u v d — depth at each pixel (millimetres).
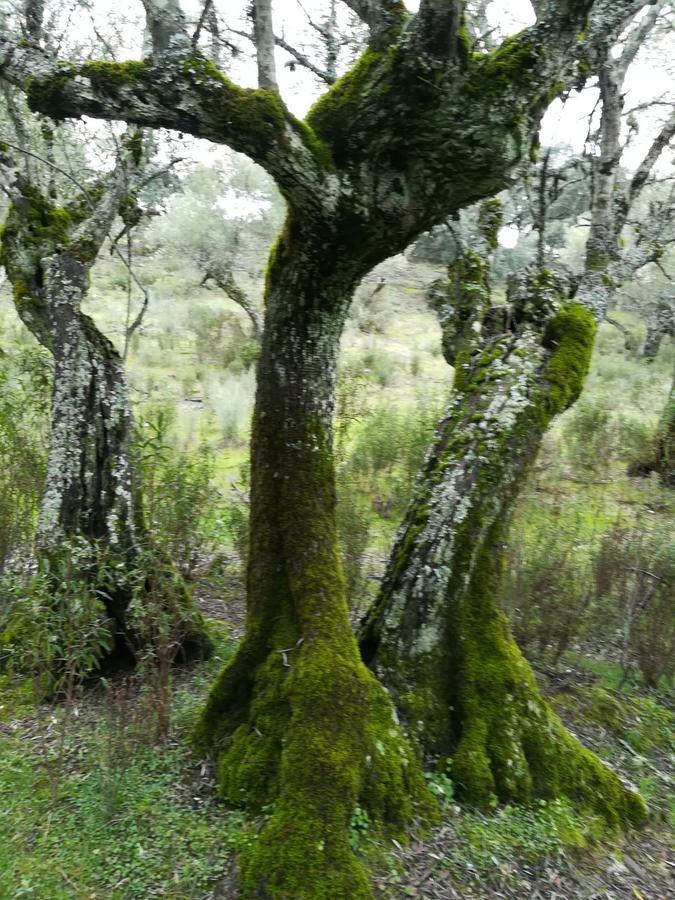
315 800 3328
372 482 9117
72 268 5191
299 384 3957
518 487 4395
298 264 3666
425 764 3971
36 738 4312
